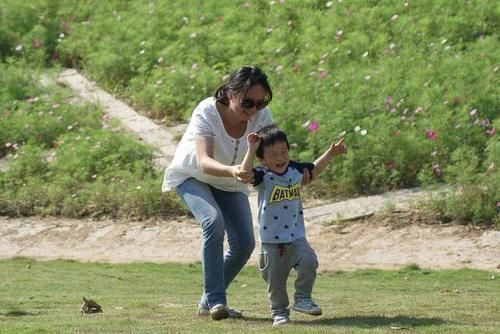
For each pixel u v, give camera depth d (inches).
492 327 531.8
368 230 1002.1
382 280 850.8
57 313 641.0
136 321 569.9
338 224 1023.0
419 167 1111.6
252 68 557.0
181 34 1469.0
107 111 1354.6
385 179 1106.1
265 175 543.5
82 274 888.3
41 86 1398.9
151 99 1354.6
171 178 584.4
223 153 573.0
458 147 1108.5
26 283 828.6
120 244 1028.5
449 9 1427.2
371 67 1311.5
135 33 1501.0
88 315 614.2
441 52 1325.0
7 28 1572.3
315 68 1323.8
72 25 1573.6
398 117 1171.3
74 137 1239.5
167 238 1031.0
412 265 903.7
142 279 861.2
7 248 1036.5
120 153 1195.9
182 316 591.2
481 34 1391.5
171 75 1354.6
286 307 555.2
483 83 1220.5
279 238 543.5
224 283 571.2
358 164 1114.7
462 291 774.5
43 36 1549.0
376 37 1391.5
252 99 553.0
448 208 1002.1
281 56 1390.3
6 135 1277.1
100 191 1112.8
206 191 574.2
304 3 1510.8
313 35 1408.7
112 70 1441.9
